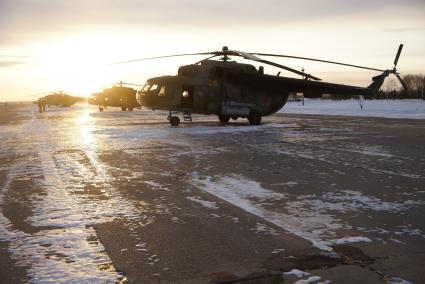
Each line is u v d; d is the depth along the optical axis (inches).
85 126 916.6
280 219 214.2
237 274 147.4
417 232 192.4
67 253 169.6
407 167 369.7
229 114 884.0
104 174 344.2
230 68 871.7
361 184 299.3
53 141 607.2
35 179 325.7
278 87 890.1
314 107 2460.6
